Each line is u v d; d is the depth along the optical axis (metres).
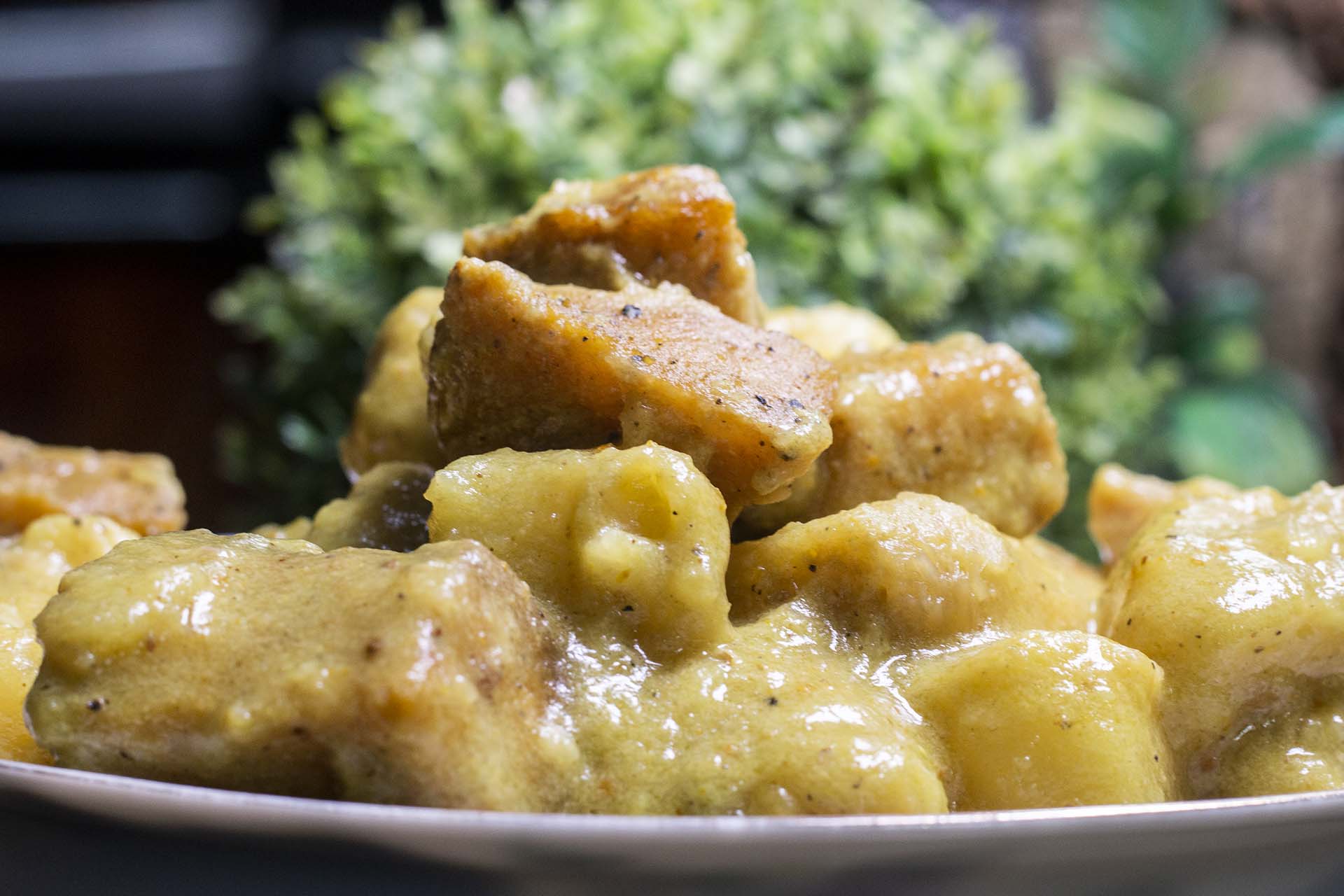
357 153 0.44
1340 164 0.71
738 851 0.17
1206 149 0.73
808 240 0.44
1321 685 0.21
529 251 0.23
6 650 0.21
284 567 0.19
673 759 0.19
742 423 0.21
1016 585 0.22
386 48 0.47
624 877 0.17
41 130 0.69
